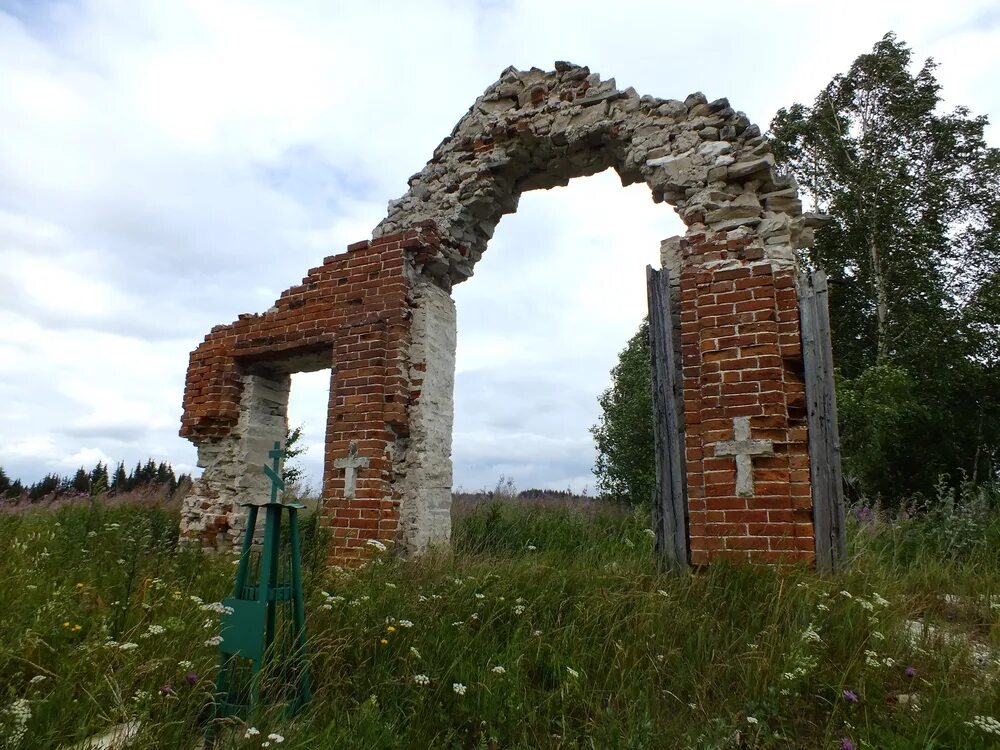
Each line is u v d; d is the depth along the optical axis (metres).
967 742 2.57
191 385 7.80
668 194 5.90
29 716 2.40
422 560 5.37
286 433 8.05
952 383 14.20
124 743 2.38
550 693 3.06
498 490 12.12
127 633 3.33
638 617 3.79
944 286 15.42
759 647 3.37
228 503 7.29
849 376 15.17
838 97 16.75
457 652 3.42
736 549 4.71
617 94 6.41
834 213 15.71
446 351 7.09
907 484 14.39
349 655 3.40
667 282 5.66
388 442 6.40
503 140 6.97
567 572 4.59
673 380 5.48
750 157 5.60
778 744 2.77
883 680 3.16
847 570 4.39
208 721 2.72
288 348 7.17
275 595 3.02
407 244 6.71
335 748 2.55
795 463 4.75
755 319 5.02
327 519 6.37
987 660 3.38
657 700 3.07
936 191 14.95
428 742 2.75
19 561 4.66
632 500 13.70
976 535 6.32
